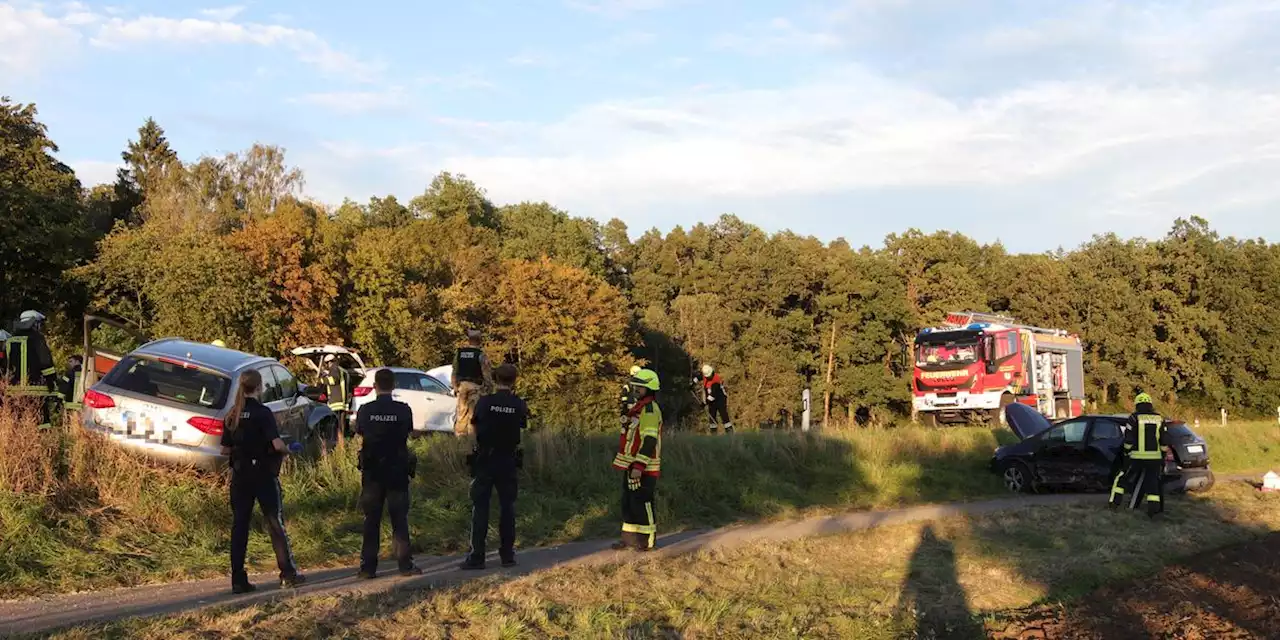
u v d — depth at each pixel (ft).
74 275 113.70
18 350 35.06
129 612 21.54
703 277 232.12
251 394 24.79
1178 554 37.76
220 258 111.04
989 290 235.40
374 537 26.58
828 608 27.43
